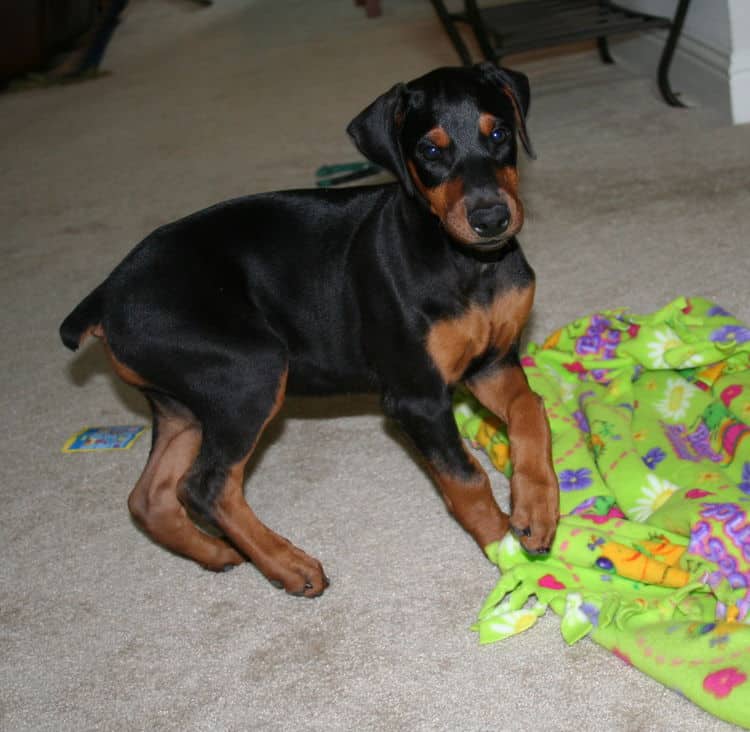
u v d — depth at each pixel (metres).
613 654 1.27
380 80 3.30
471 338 1.39
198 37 4.66
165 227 1.48
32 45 4.16
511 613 1.32
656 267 1.89
